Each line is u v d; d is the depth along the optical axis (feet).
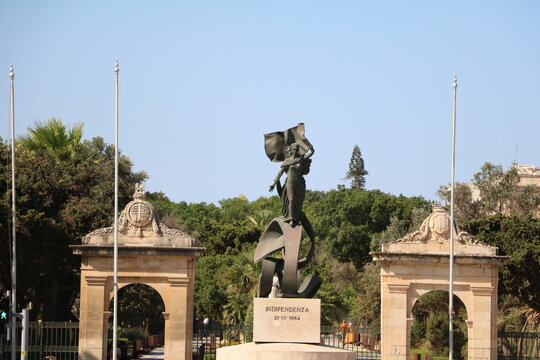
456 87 176.45
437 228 183.21
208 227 335.67
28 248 188.85
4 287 194.70
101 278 177.68
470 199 276.00
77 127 240.73
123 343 208.85
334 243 320.70
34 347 176.76
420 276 183.01
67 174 214.48
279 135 126.11
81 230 201.98
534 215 275.39
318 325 118.83
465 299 183.52
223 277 243.40
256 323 118.93
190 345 178.19
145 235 178.50
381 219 340.39
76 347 177.47
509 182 276.62
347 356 115.34
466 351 222.48
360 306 269.44
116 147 169.78
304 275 245.24
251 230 327.47
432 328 232.94
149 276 177.88
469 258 182.09
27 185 197.57
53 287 213.25
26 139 236.22
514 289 198.39
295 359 114.32
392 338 182.09
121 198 226.79
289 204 123.13
